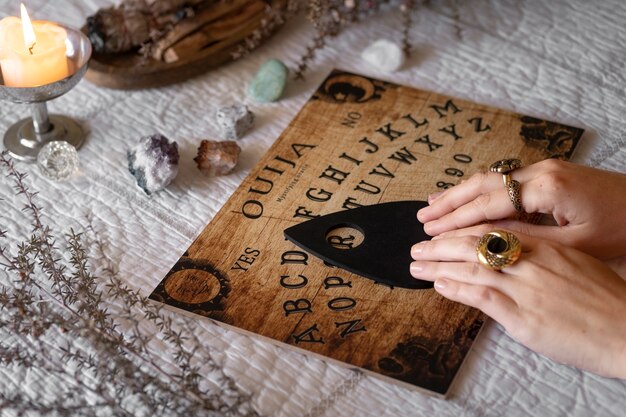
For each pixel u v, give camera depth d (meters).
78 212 0.83
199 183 0.86
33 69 0.85
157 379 0.68
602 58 0.99
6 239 0.81
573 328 0.70
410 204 0.82
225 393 0.70
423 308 0.75
